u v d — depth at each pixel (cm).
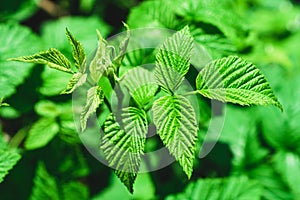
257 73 65
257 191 81
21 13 89
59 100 80
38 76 80
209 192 81
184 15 77
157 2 77
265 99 64
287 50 120
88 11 110
